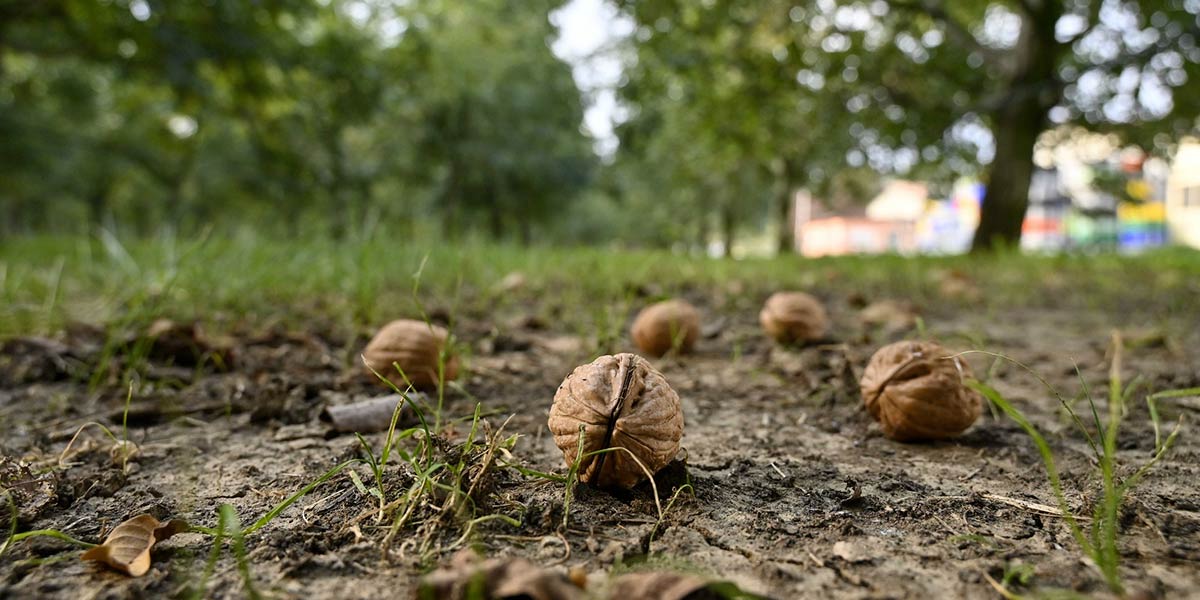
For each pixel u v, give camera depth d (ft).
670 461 0.93
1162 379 1.42
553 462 0.96
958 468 0.97
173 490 0.89
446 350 1.25
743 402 1.28
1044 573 0.70
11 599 0.67
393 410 1.13
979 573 0.70
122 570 0.71
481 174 12.48
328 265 2.46
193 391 1.29
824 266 4.02
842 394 1.28
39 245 4.50
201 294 1.91
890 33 5.82
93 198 13.65
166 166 10.67
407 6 10.93
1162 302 2.73
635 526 0.79
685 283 3.07
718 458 1.00
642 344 1.66
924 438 1.07
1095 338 1.91
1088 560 0.73
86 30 4.92
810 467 0.97
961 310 2.52
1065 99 5.69
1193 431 1.10
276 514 0.80
